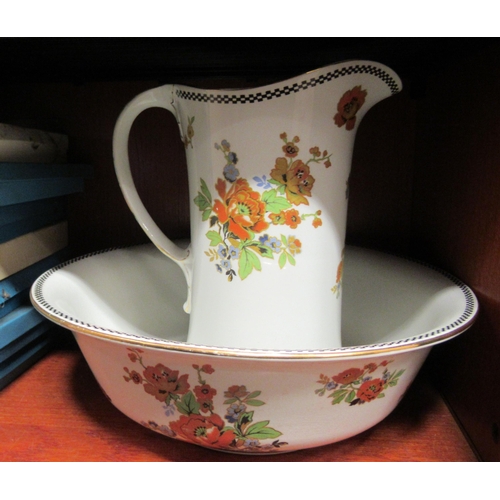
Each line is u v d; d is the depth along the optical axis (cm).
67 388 47
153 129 60
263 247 38
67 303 42
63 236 58
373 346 31
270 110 36
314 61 51
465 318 35
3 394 46
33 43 42
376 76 37
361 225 60
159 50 45
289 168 38
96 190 62
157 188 61
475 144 41
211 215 40
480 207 39
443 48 43
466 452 38
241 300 39
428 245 53
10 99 61
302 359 29
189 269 44
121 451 38
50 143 53
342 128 38
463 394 41
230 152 38
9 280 46
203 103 38
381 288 51
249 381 32
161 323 54
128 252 56
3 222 44
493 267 36
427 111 54
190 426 34
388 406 37
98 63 52
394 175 59
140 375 34
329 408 33
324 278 40
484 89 39
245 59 50
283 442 34
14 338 45
